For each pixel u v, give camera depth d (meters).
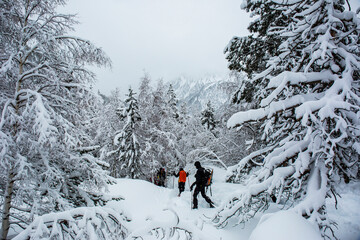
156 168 17.97
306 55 4.69
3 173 3.67
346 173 4.07
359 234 3.83
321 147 3.80
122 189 9.91
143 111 18.95
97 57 4.85
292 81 4.03
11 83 4.48
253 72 9.02
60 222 2.69
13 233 4.41
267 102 4.05
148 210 8.12
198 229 2.51
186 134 27.27
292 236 2.30
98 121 18.55
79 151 5.10
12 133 3.88
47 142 3.65
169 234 2.53
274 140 5.30
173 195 10.24
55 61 4.54
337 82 3.82
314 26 4.48
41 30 4.05
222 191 9.13
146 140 17.92
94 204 4.95
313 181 3.80
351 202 5.13
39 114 3.45
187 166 21.70
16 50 4.20
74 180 5.14
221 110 15.72
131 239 2.43
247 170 5.75
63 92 4.58
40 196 4.09
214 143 19.03
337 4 4.39
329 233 4.13
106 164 5.40
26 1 4.37
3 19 4.13
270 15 7.43
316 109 3.52
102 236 2.78
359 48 4.38
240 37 8.77
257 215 5.34
